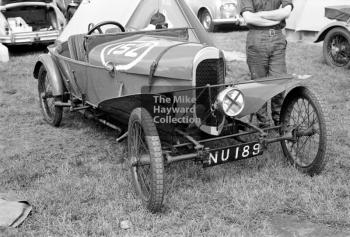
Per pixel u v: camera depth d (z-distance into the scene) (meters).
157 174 3.34
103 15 5.86
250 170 4.20
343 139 4.93
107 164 4.50
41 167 4.45
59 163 4.58
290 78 4.07
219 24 12.85
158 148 3.37
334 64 8.42
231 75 7.82
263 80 3.99
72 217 3.49
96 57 4.58
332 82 7.32
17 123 5.89
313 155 4.32
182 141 4.07
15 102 6.80
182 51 3.83
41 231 3.30
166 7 5.70
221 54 3.80
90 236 3.27
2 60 9.58
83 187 3.96
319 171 3.99
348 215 3.40
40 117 6.10
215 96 3.83
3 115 6.19
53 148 5.01
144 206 3.59
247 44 4.95
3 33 10.23
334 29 8.24
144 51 4.08
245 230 3.28
